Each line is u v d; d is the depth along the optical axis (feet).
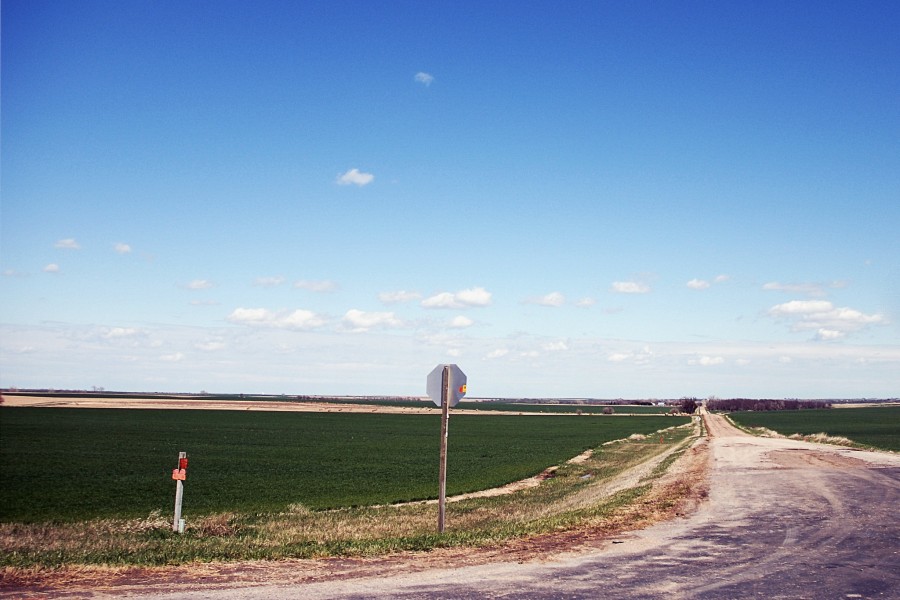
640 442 215.51
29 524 64.90
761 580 30.25
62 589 26.48
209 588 26.99
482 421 393.50
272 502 84.02
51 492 93.45
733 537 40.68
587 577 30.14
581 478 110.83
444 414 44.24
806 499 58.44
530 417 464.24
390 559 33.12
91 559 31.30
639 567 32.32
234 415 395.75
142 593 26.11
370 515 66.80
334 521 60.34
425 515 65.36
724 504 55.26
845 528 44.19
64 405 479.82
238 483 105.60
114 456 151.74
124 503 82.99
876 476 78.07
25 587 26.71
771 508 53.01
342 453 167.63
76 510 77.30
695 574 31.12
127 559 31.48
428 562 32.53
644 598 26.96
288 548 34.63
